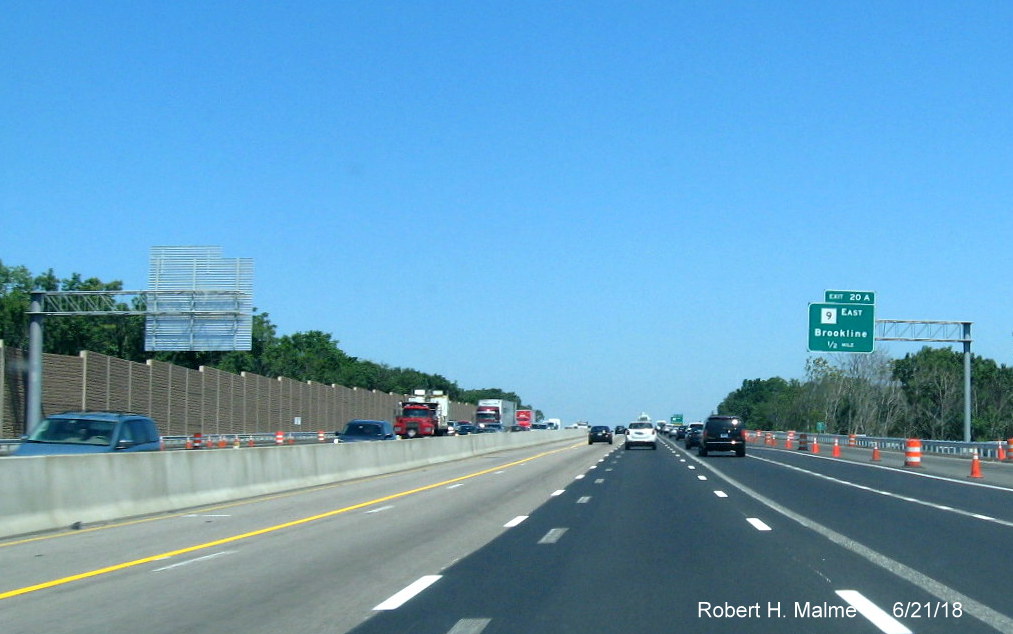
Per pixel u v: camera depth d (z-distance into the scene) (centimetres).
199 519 2030
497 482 3300
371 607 1096
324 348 14412
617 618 1030
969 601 1116
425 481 3347
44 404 4656
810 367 11675
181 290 4888
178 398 5850
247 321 4878
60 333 7619
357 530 1844
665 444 9425
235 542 1658
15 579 1284
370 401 9881
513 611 1068
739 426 5694
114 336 8162
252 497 2586
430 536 1748
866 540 1662
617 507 2323
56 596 1167
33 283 8156
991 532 1778
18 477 1720
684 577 1284
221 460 2481
